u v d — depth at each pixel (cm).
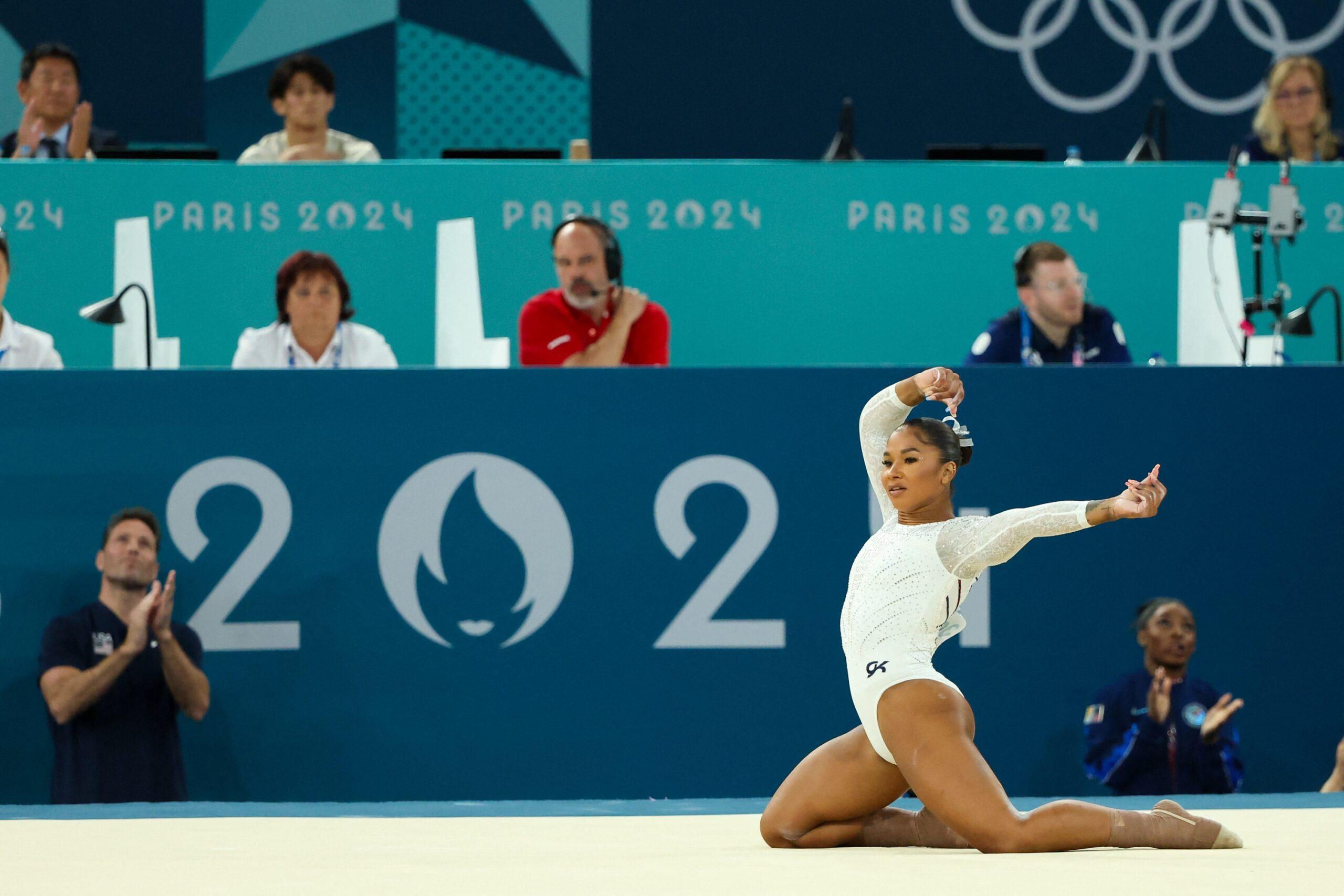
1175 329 2934
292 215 2828
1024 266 2573
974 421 2047
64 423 1989
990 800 1159
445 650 2011
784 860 1111
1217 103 3775
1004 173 2905
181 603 1994
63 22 3756
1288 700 2053
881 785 1237
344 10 3766
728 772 2012
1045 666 2034
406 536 2016
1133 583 2050
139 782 1931
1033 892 923
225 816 1506
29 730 1970
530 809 1596
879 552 1275
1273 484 2066
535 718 2009
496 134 3803
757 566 2030
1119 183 2912
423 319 2852
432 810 1584
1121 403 2056
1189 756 1980
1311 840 1226
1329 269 2945
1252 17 3759
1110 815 1159
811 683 2025
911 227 2897
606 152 3775
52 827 1352
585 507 2027
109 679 1905
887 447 1287
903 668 1218
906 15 3759
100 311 2419
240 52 3756
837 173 2892
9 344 2547
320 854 1147
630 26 3762
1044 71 3769
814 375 2041
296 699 1997
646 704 2016
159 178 2803
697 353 2886
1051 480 2050
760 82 3772
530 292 2870
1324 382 2073
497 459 2025
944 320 2905
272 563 2005
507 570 2022
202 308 2814
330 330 2558
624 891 943
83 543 1991
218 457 2005
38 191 2783
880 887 949
